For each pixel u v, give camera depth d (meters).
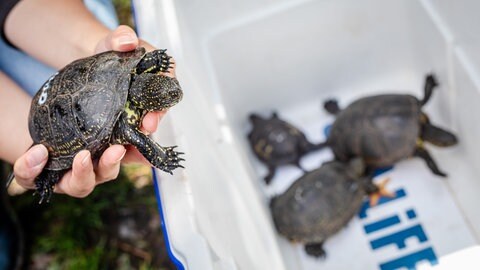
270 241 0.55
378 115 0.60
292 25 0.62
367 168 0.63
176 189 0.40
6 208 0.65
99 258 0.68
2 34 0.57
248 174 0.61
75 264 0.67
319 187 0.59
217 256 0.38
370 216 0.62
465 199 0.59
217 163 0.52
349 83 0.70
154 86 0.40
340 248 0.61
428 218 0.60
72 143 0.41
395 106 0.60
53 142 0.41
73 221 0.70
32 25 0.56
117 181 0.72
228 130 0.59
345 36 0.65
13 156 0.54
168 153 0.40
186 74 0.51
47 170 0.43
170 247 0.37
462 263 0.56
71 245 0.68
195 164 0.44
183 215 0.38
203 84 0.57
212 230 0.41
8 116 0.53
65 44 0.54
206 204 0.43
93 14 0.61
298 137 0.66
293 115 0.70
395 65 0.68
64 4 0.56
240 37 0.62
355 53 0.67
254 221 0.54
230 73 0.64
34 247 0.69
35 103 0.42
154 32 0.49
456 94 0.59
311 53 0.66
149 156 0.40
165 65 0.42
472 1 0.51
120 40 0.42
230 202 0.50
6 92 0.54
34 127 0.42
